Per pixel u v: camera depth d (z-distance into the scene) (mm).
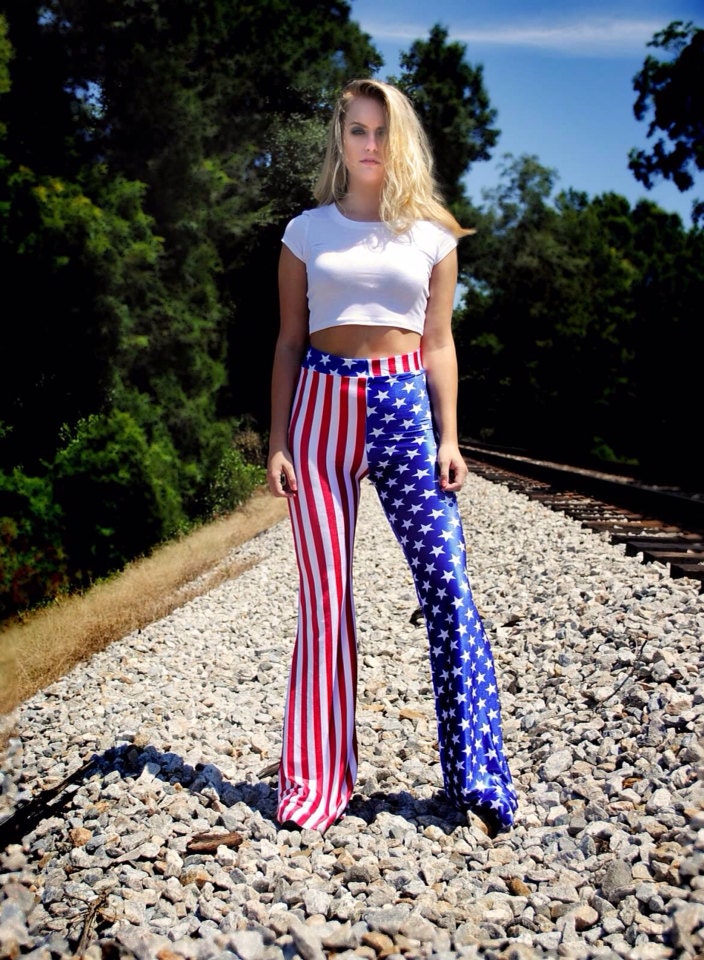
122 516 13797
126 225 17594
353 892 2404
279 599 8086
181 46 21859
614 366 44750
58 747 4070
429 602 2799
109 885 2502
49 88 18906
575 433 44688
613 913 2186
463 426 60781
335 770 2902
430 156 2855
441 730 2801
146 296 18625
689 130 28828
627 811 2689
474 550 8766
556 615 5176
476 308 56812
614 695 3646
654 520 9633
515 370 50188
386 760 3408
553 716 3703
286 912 2295
